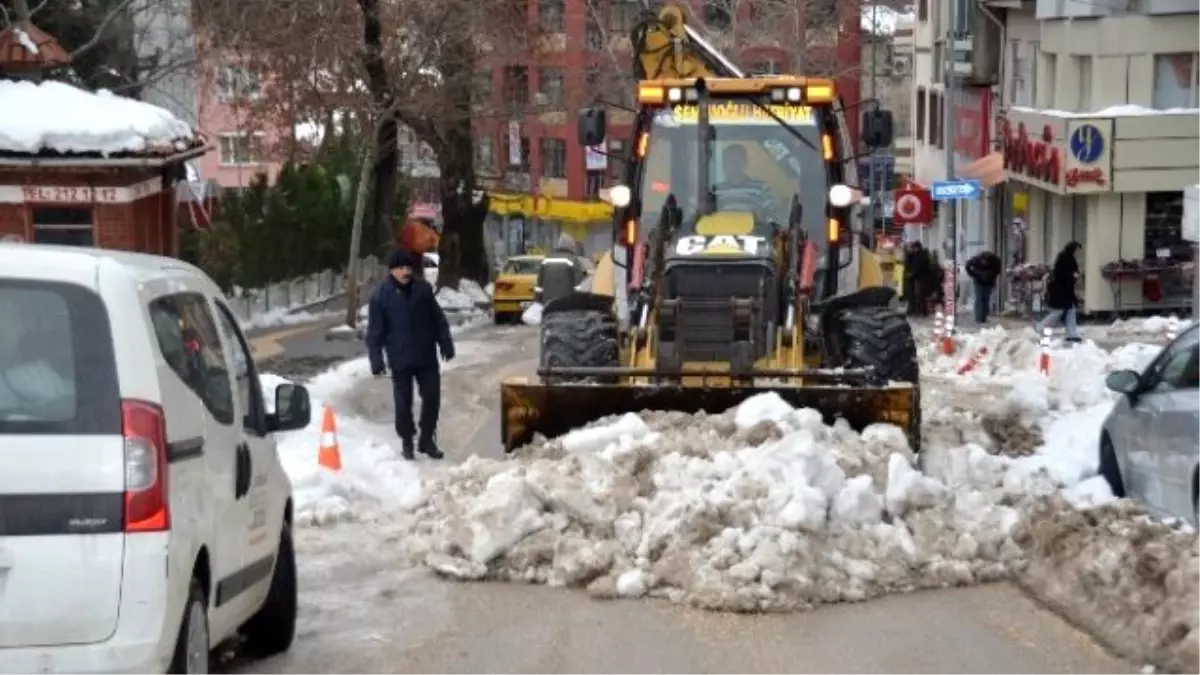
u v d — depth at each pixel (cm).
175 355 646
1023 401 1588
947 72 3925
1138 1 3684
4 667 570
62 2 2828
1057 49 3959
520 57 4194
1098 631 848
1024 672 780
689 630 861
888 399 1149
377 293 1396
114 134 1825
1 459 575
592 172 6819
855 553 956
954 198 3033
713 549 936
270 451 802
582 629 866
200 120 3788
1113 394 1666
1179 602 803
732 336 1177
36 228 1853
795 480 971
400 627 877
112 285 613
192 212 3091
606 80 5294
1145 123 3653
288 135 3978
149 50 3691
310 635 862
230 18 3095
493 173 6700
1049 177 3781
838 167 1336
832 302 1284
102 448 584
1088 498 1066
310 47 3269
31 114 1812
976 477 1102
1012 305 3981
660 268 1223
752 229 1253
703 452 1052
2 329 600
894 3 6056
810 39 5522
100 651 575
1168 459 1045
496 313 3722
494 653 824
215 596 675
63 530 575
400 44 3447
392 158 3759
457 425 1652
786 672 786
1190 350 1080
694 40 1733
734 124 1338
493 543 979
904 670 786
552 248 6675
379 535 1092
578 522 991
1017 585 952
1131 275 3675
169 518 593
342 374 2041
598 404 1180
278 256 4172
